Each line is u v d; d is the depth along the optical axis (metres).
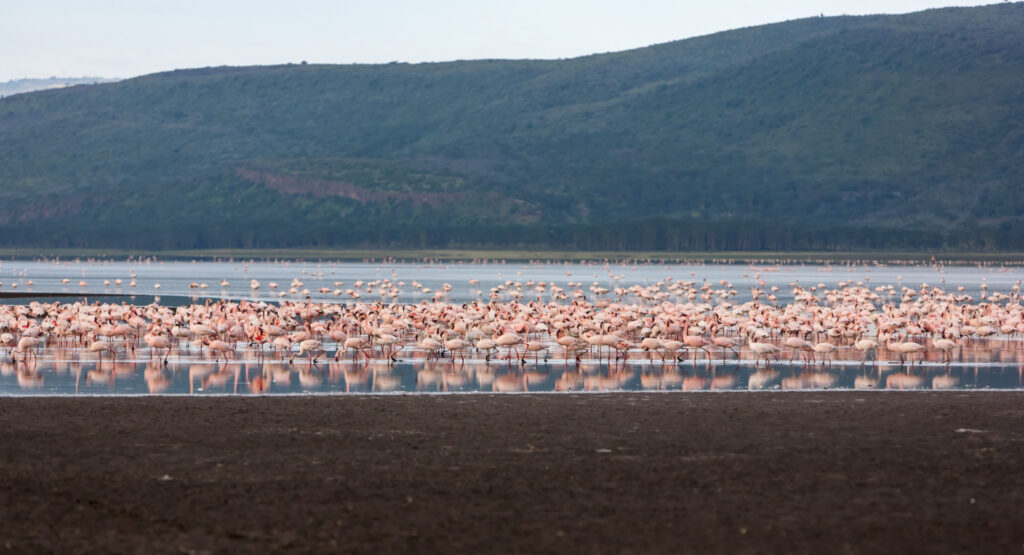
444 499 29.64
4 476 31.78
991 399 46.75
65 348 65.19
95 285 176.75
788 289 183.62
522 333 72.62
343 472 32.62
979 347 69.94
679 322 77.25
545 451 35.62
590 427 39.81
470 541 26.03
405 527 27.09
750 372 56.41
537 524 27.38
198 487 30.77
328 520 27.62
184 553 25.02
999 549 25.53
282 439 37.31
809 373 56.12
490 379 53.25
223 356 61.22
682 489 30.81
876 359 62.75
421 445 36.50
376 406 44.12
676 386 51.28
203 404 44.25
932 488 31.00
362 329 76.44
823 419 41.59
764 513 28.44
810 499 29.81
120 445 36.12
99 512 28.17
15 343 66.19
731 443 37.03
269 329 66.06
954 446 36.66
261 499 29.55
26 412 41.91
